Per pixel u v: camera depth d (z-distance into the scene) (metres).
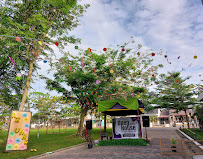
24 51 12.87
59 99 26.94
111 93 17.97
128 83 18.08
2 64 14.43
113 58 17.48
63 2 13.80
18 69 15.39
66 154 9.84
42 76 17.78
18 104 16.27
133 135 13.20
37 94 24.47
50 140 15.96
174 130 24.02
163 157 7.75
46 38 13.76
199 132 18.80
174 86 25.17
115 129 13.63
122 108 12.71
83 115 19.34
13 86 15.79
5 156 9.40
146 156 8.07
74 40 14.36
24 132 11.34
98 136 19.83
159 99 26.67
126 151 9.58
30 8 13.55
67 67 15.95
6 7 12.55
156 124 44.84
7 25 11.84
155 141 13.27
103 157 8.30
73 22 15.59
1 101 14.62
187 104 24.92
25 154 9.88
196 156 7.71
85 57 17.05
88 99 18.25
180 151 9.07
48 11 14.75
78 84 17.59
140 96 20.98
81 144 14.34
